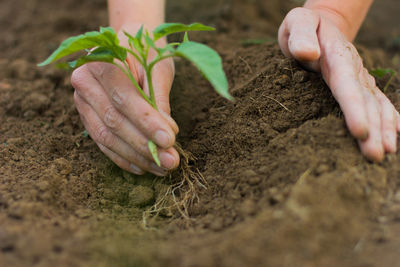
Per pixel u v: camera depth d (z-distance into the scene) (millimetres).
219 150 557
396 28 894
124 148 540
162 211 538
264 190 505
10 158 563
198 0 838
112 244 485
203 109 610
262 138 543
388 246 464
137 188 553
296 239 464
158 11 619
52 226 497
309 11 557
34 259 470
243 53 645
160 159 529
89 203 539
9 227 488
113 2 619
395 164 502
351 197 482
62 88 667
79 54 707
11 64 700
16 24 823
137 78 555
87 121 552
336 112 531
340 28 581
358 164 498
